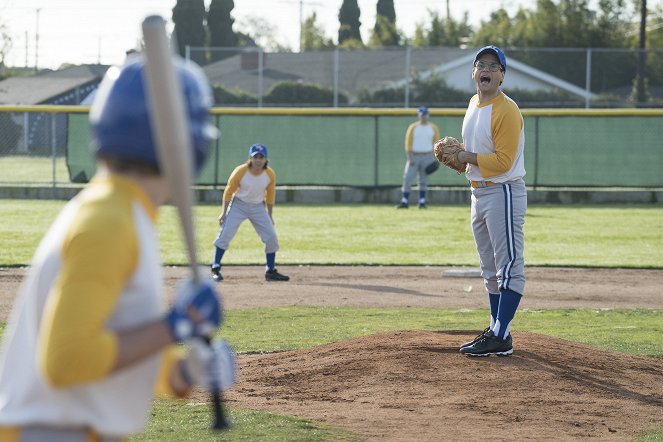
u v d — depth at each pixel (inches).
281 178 1664.6
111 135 164.2
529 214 1472.7
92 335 152.1
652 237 1205.1
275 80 2815.0
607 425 386.3
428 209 1536.7
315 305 731.4
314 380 450.0
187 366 169.3
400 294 790.5
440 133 1673.2
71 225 157.4
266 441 356.5
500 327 472.4
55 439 164.4
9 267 920.3
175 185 156.3
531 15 3464.6
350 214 1450.5
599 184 1664.6
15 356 165.6
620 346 565.0
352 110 1656.0
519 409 404.2
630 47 3437.5
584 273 921.5
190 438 358.6
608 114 1653.5
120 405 165.6
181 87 171.2
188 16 4131.4
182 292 164.4
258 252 1054.4
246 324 644.7
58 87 3198.8
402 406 406.9
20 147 2001.7
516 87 2706.7
